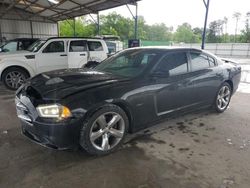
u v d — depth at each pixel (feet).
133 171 8.66
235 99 19.95
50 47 23.93
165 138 11.54
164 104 11.58
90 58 26.35
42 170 8.63
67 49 24.84
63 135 8.59
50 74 11.57
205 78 13.61
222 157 9.80
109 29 155.12
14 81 22.53
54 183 7.90
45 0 49.98
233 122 14.03
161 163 9.23
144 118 10.90
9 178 8.11
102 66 13.44
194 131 12.52
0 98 19.43
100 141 9.75
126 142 10.99
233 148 10.65
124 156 9.72
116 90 9.70
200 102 13.83
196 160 9.51
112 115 9.77
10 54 22.40
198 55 13.74
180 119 14.35
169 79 11.62
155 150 10.28
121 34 160.66
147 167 8.93
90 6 47.52
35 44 25.76
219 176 8.45
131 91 10.08
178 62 12.41
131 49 13.78
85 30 148.36
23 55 22.41
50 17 70.90
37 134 8.93
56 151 10.02
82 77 10.70
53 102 8.58
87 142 9.11
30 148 10.30
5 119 14.05
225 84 15.53
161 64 11.62
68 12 57.98
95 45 26.89
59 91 9.07
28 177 8.20
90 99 8.96
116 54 14.16
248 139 11.66
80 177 8.25
